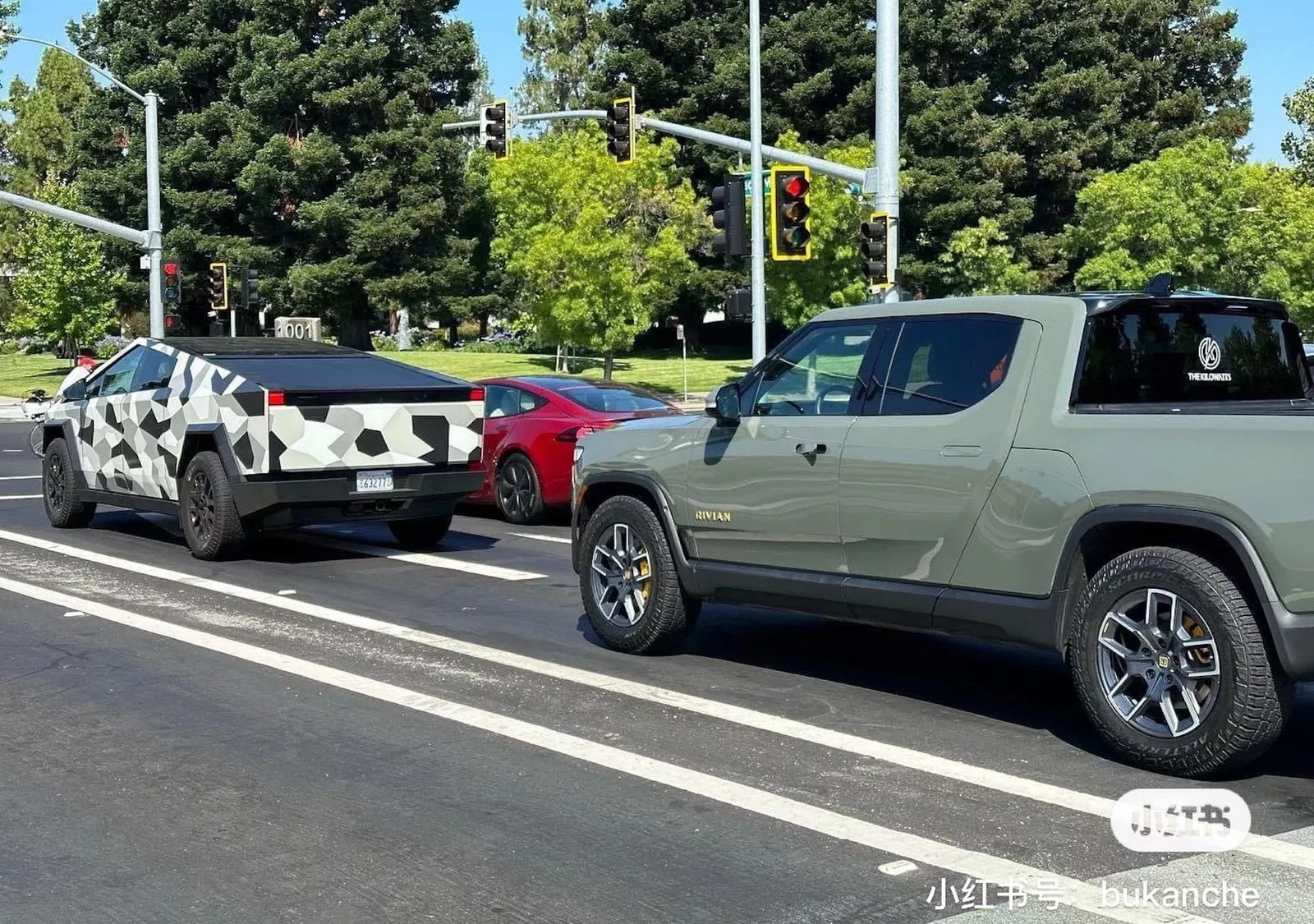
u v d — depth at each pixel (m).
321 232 52.31
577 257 40.66
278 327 38.69
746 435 7.59
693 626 8.23
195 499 12.04
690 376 49.34
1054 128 60.47
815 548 7.25
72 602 10.05
